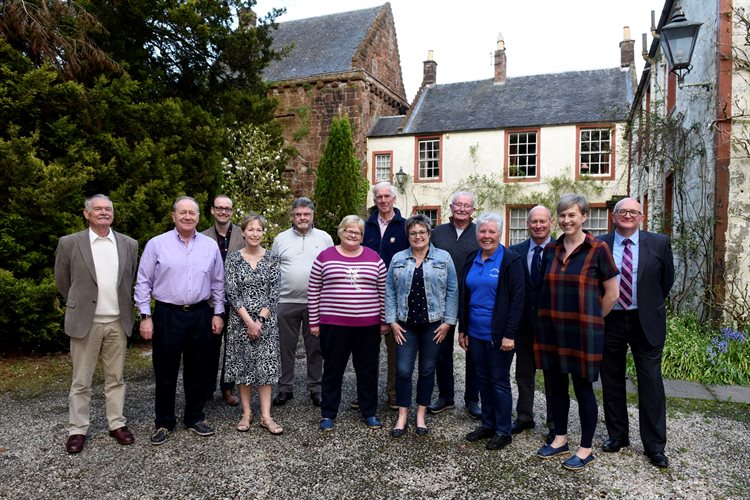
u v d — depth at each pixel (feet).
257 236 12.91
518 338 12.84
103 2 23.16
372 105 59.52
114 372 12.17
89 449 11.69
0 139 16.87
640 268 11.17
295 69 59.72
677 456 11.38
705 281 21.06
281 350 15.12
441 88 63.00
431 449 11.82
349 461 11.20
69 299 11.66
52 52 19.27
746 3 19.89
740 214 20.02
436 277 12.55
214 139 24.52
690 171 24.11
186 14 25.12
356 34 62.18
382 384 17.56
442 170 55.83
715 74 20.61
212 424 13.33
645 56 33.73
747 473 10.59
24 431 12.70
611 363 11.53
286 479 10.39
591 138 51.93
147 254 12.16
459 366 19.61
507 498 9.69
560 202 11.03
